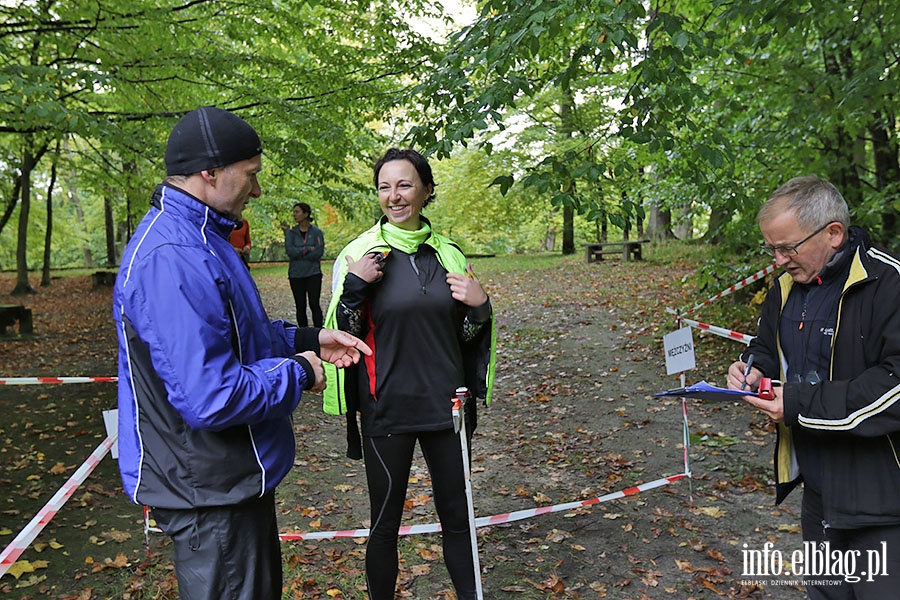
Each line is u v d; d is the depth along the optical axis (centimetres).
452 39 462
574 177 425
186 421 164
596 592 320
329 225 2392
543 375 751
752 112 620
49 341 1039
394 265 259
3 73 483
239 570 177
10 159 1145
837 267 193
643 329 907
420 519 406
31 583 327
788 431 215
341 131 718
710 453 491
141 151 637
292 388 178
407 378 255
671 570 338
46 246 2036
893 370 175
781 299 214
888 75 505
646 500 419
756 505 407
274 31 734
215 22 742
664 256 1681
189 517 174
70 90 719
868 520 186
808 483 207
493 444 543
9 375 794
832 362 192
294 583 327
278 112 706
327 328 239
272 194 1249
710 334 807
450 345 259
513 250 3509
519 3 397
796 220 190
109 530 386
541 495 435
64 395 685
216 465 173
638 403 626
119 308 173
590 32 395
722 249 716
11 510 414
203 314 165
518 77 428
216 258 176
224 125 179
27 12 641
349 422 269
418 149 487
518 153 1609
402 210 259
